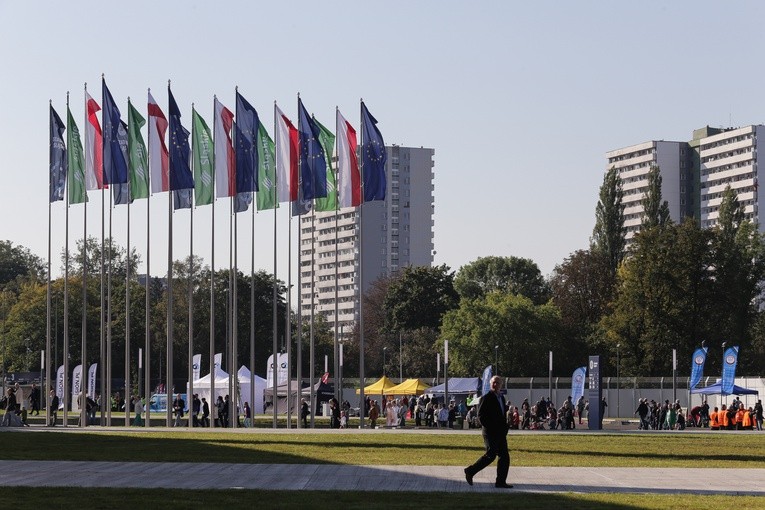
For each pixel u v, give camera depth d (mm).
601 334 198375
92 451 53125
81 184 92312
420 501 29734
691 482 36250
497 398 34188
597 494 32062
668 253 172000
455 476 37938
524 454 51875
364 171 85250
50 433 75000
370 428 92938
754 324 194125
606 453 53312
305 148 86500
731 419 97688
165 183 87500
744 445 64062
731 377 109312
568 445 61062
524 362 191875
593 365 95750
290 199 87750
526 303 194875
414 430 84938
